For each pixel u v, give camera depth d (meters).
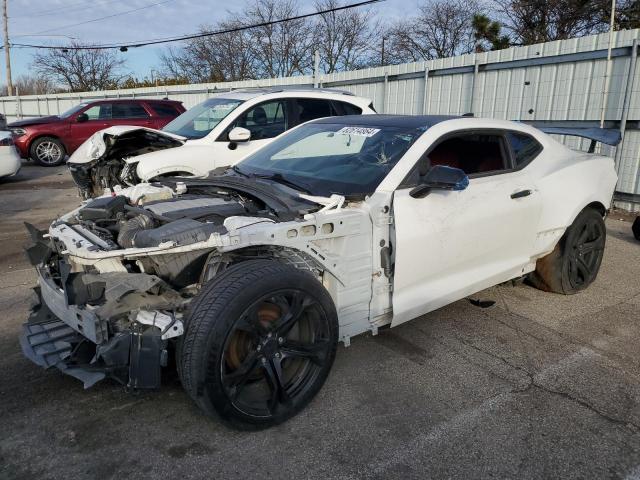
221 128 7.04
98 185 7.39
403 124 3.88
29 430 2.77
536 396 3.18
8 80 38.12
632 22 21.36
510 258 4.20
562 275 4.73
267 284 2.60
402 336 3.97
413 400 3.11
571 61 9.12
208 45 42.91
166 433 2.76
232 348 2.63
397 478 2.47
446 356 3.66
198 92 20.88
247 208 3.25
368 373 3.41
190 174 6.66
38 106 29.23
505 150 4.17
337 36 40.47
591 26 23.61
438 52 36.22
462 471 2.52
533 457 2.63
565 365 3.56
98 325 2.53
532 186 4.18
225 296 2.51
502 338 3.96
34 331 3.15
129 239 2.87
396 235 3.22
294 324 2.87
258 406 2.75
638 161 8.52
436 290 3.62
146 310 2.56
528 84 9.85
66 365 2.74
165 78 43.88
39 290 3.36
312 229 2.88
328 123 4.38
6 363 3.45
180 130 7.59
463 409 3.03
